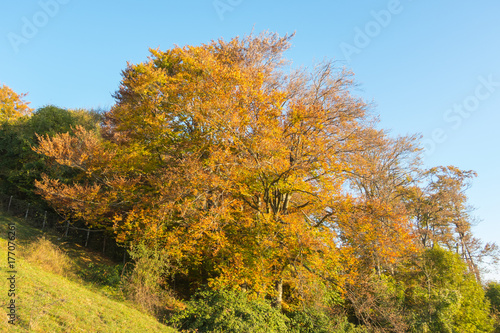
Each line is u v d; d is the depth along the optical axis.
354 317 19.50
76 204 17.55
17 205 22.89
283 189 16.62
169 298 15.95
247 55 19.92
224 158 16.14
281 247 15.95
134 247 16.20
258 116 16.73
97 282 15.48
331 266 15.61
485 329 21.42
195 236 15.41
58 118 26.84
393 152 26.05
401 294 20.25
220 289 14.62
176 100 18.09
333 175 16.98
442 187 32.44
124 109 19.80
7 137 25.67
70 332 8.77
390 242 15.29
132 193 18.48
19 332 7.64
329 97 18.47
